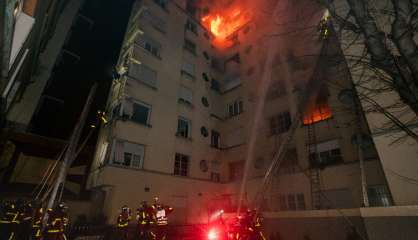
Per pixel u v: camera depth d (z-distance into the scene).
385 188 11.02
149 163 15.22
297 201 14.49
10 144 13.12
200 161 19.17
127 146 14.48
